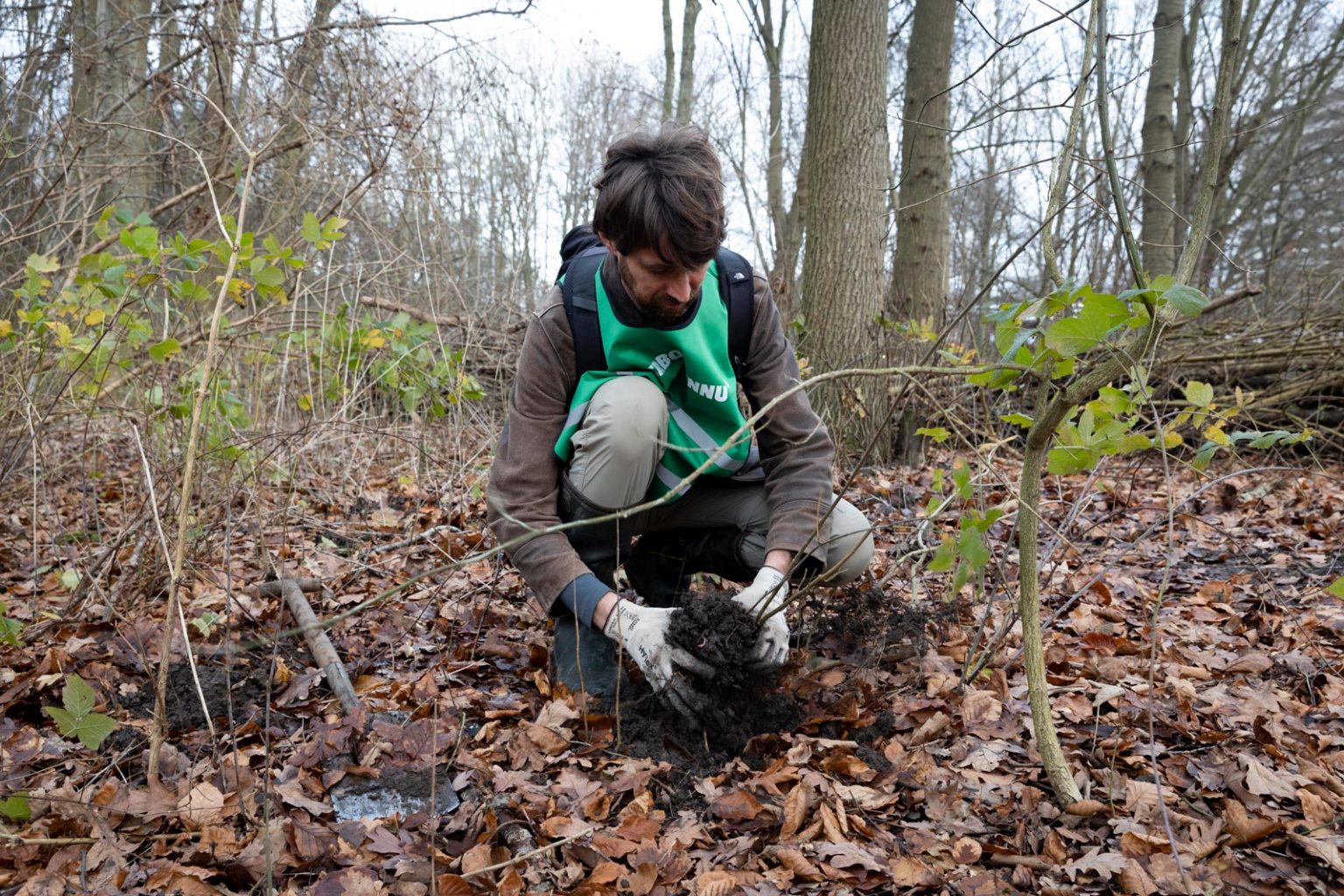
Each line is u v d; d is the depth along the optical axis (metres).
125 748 1.95
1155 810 1.64
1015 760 1.88
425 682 2.19
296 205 4.59
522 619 2.71
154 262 2.82
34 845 1.58
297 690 2.19
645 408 1.95
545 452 2.04
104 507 3.62
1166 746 1.91
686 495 2.23
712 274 2.03
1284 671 2.32
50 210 4.18
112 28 5.35
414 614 2.78
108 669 2.24
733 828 1.67
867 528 1.97
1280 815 1.64
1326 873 1.48
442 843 1.63
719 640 1.81
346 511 3.93
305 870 1.57
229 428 3.33
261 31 4.59
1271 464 5.10
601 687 2.05
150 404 3.22
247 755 1.90
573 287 1.99
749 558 2.22
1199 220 1.47
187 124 5.07
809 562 2.03
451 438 4.95
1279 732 1.91
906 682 2.21
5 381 3.12
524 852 1.57
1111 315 1.37
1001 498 3.53
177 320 4.13
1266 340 6.46
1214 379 6.19
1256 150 14.53
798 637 2.28
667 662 1.83
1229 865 1.49
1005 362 1.53
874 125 5.75
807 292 5.92
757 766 1.87
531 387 2.03
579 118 11.51
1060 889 1.43
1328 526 3.80
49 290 3.73
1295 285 8.94
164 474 2.79
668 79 12.20
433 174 4.98
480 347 5.92
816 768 1.84
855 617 2.23
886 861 1.56
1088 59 1.64
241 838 1.63
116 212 3.10
